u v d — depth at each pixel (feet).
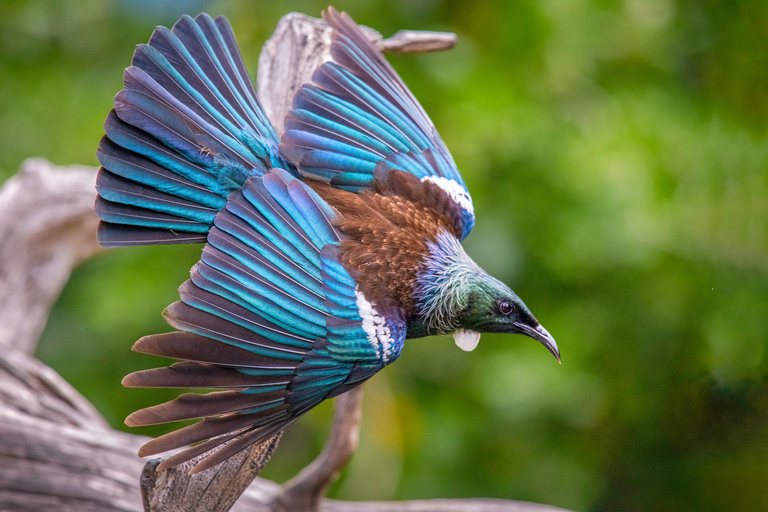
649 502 45.91
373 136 20.24
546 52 43.09
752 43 46.78
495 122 40.37
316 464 25.70
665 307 41.93
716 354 42.14
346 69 20.98
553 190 40.60
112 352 42.22
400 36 28.96
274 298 16.63
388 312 17.85
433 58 42.24
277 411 16.46
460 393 40.70
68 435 26.81
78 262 36.09
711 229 42.50
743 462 45.57
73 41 45.44
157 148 17.81
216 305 16.02
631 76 44.80
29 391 29.12
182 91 18.76
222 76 19.33
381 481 37.65
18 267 33.32
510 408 38.99
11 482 25.86
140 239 17.58
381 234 18.63
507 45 43.24
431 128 21.27
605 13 43.34
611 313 41.78
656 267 41.06
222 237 16.69
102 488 26.20
